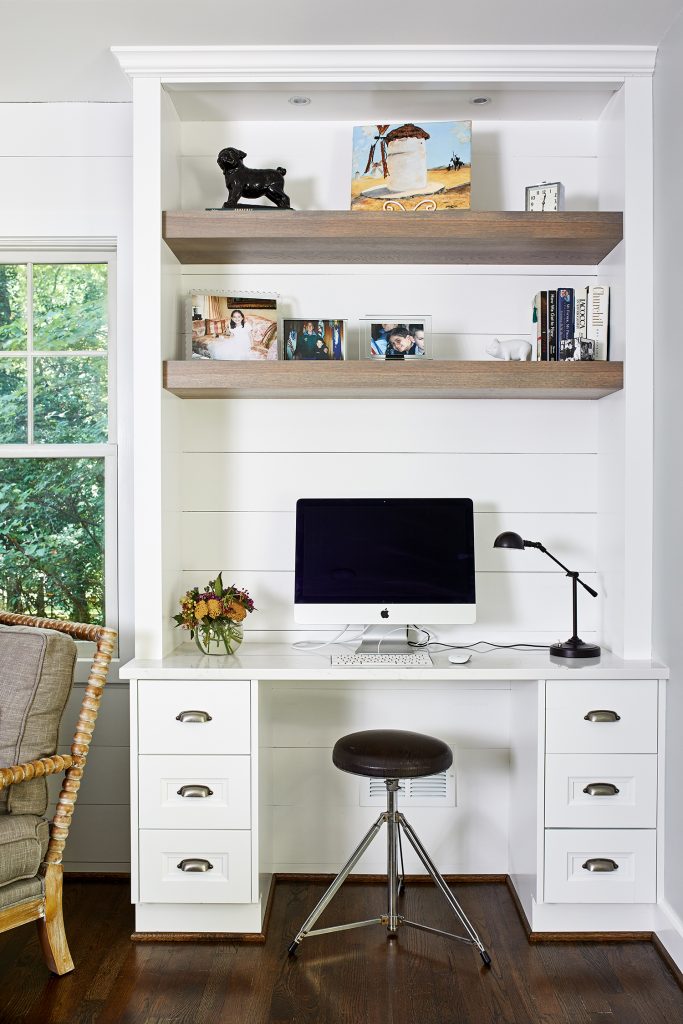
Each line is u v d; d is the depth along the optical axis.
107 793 2.93
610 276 2.73
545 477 2.89
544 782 2.44
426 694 2.88
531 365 2.58
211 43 2.51
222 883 2.43
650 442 2.59
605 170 2.79
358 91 2.66
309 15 2.36
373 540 2.75
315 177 2.88
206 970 2.29
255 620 2.89
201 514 2.89
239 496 2.89
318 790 2.87
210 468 2.89
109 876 2.90
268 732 2.72
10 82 2.76
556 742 2.44
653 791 2.44
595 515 2.89
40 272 3.03
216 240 2.61
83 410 3.02
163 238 2.59
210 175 2.89
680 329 2.37
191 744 2.43
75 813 2.93
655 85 2.57
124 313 2.92
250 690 2.43
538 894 2.44
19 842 2.13
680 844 2.33
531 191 2.72
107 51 2.56
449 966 2.31
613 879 2.44
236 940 2.44
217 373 2.58
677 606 2.38
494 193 2.89
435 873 2.39
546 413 2.88
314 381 2.58
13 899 2.16
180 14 2.35
